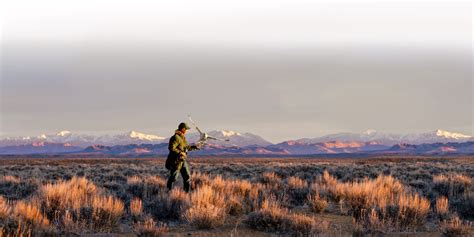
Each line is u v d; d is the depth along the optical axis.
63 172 34.53
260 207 15.70
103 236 12.09
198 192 15.02
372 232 12.74
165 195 15.80
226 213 14.95
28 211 12.20
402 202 13.99
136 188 18.86
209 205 13.58
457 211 15.81
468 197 16.72
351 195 16.45
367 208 14.79
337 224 13.91
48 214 13.41
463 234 12.30
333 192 18.52
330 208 16.73
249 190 18.58
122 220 14.03
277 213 13.17
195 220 13.16
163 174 30.97
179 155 17.48
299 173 32.56
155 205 15.26
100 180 26.77
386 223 13.12
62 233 12.12
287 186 20.95
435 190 20.48
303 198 19.00
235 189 18.55
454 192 19.55
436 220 14.60
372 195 15.97
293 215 13.45
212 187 18.47
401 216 13.38
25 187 20.58
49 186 15.77
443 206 15.38
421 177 29.91
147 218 13.70
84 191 16.95
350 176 30.50
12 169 42.53
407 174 32.81
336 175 32.91
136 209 14.24
